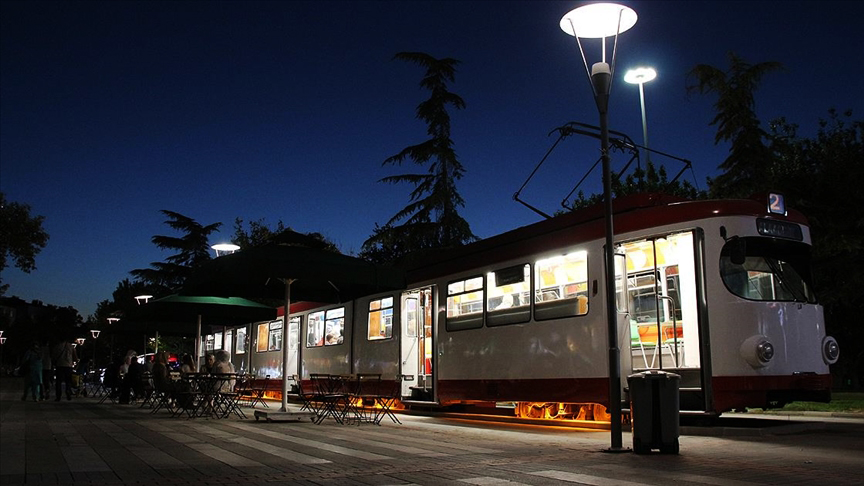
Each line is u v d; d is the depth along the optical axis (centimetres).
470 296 1505
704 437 1046
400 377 1680
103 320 7469
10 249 3994
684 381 1097
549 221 1349
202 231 4519
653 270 1203
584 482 630
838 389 2708
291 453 826
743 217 1095
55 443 911
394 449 876
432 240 2536
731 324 1056
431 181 2548
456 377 1513
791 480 646
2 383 4453
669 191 2269
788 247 1149
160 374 1556
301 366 2231
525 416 1402
